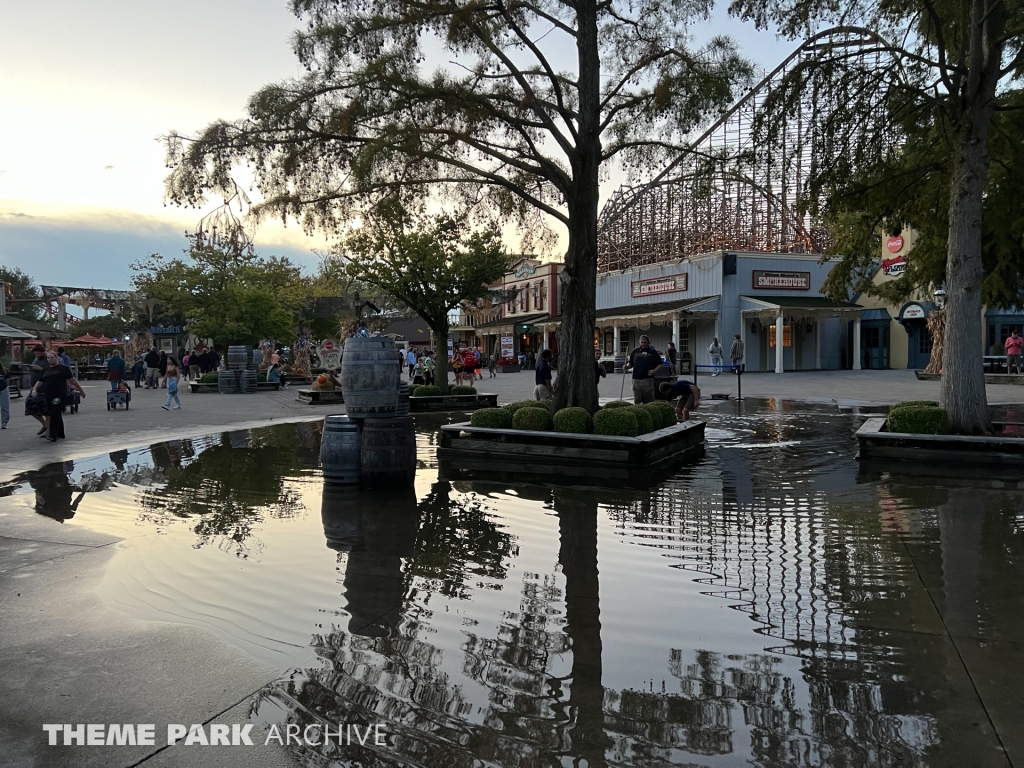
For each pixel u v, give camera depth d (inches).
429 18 412.2
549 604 184.2
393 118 432.1
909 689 137.2
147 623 171.5
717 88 427.8
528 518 277.9
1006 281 573.3
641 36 484.1
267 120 419.5
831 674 143.7
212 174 422.6
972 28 412.2
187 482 358.9
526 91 432.5
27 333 1550.2
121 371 799.1
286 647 157.9
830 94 452.8
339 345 1298.0
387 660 151.4
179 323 1852.9
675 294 1593.3
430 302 796.0
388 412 351.3
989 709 129.2
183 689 138.3
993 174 530.9
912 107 491.5
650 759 115.2
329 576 207.8
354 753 117.3
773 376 1285.7
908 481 343.9
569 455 414.9
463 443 443.5
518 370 1750.7
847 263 597.0
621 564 217.3
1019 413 596.1
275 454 457.4
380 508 298.2
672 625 169.6
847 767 112.3
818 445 466.3
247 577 206.8
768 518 274.1
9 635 164.2
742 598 187.5
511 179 538.9
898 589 192.4
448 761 115.1
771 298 1456.7
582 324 455.5
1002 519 266.7
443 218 780.0
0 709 130.8
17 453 464.1
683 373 1437.0
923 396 816.9
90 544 242.2
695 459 419.2
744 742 119.6
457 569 213.5
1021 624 167.8
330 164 448.5
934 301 1097.4
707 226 1604.3
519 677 143.8
